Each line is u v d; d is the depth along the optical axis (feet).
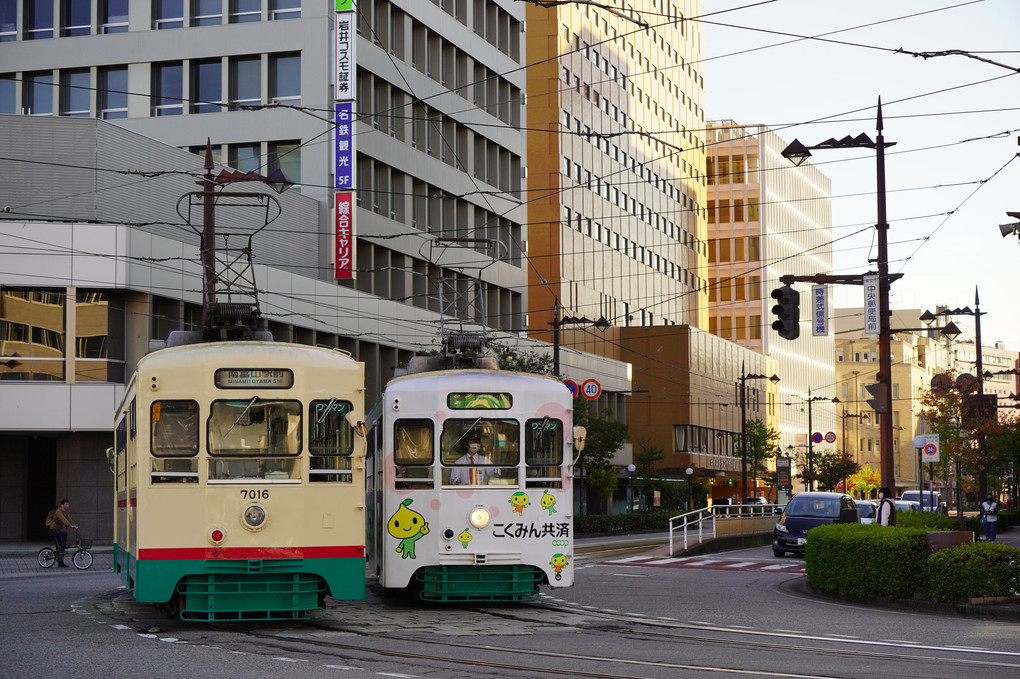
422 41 212.23
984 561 67.00
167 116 185.88
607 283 320.09
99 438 151.02
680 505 291.99
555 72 290.15
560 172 290.35
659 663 44.75
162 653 46.68
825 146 99.30
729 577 98.68
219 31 185.16
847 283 97.86
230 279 160.04
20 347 147.13
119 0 189.37
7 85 189.57
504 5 242.78
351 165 180.86
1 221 146.72
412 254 205.26
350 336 182.91
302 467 55.26
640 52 353.51
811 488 347.15
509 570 65.16
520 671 42.57
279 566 54.65
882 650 49.67
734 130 440.04
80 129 154.20
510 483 65.36
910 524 115.03
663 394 330.75
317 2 183.32
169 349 55.42
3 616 61.52
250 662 44.24
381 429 66.90
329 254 184.03
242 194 98.63
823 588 79.05
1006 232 90.17
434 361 76.84
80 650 47.47
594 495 266.98
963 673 42.42
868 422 561.84
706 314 407.23
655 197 360.89
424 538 64.64
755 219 436.35
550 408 66.28
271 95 185.26
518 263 246.68
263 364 55.57
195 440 54.85
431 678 40.70
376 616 61.62
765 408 413.80
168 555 54.08
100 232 148.25
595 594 79.25
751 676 41.29
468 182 225.35
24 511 159.22
